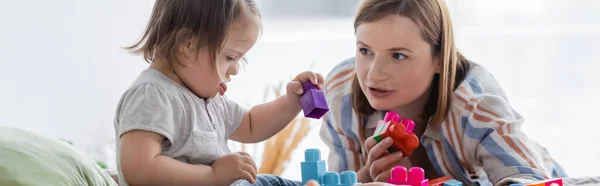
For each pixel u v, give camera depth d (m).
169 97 1.03
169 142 1.02
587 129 1.88
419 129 1.35
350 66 1.41
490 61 1.89
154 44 1.08
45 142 0.93
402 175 1.04
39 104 1.81
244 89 1.93
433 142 1.31
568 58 1.87
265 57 1.93
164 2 1.08
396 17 1.19
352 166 1.40
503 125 1.23
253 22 1.06
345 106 1.39
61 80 1.84
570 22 1.87
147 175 0.97
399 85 1.22
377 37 1.20
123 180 1.04
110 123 1.87
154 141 0.99
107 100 1.87
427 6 1.21
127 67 1.87
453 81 1.28
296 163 1.88
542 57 1.88
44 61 1.82
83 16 1.85
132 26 1.87
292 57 1.93
